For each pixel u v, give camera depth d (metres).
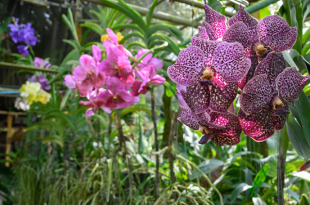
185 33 2.09
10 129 2.61
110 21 1.18
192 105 0.31
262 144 0.90
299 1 0.45
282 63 0.33
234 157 0.81
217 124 0.33
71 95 1.40
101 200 0.93
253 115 0.32
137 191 0.99
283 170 0.48
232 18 0.34
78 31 1.70
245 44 0.32
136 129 1.52
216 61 0.30
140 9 1.03
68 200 1.00
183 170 0.94
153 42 0.78
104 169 0.97
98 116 1.10
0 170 1.81
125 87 0.66
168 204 0.70
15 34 1.73
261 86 0.31
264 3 0.66
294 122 0.42
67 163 1.23
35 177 1.51
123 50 0.63
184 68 0.31
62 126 1.31
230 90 0.30
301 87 0.31
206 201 0.62
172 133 0.71
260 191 0.86
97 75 0.62
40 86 1.49
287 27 0.32
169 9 2.00
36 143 2.13
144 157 1.18
